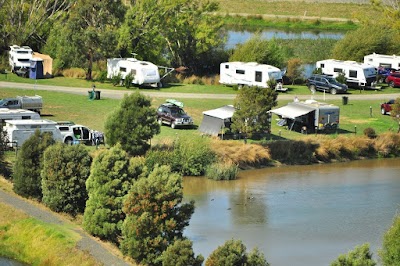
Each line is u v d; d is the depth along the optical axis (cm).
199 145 12044
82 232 8700
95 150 11581
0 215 9194
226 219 9812
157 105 15488
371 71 18312
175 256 7344
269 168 12575
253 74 17500
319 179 12006
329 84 17538
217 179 11706
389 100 16625
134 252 7819
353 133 14175
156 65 18625
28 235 8681
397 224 6975
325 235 9269
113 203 8500
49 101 15400
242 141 13038
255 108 13125
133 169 8756
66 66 18538
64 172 9331
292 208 10381
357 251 6938
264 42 19638
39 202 9731
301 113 13988
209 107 15638
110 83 17762
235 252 6994
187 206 8100
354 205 10606
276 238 9119
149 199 7875
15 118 12600
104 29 19112
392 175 12425
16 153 11388
